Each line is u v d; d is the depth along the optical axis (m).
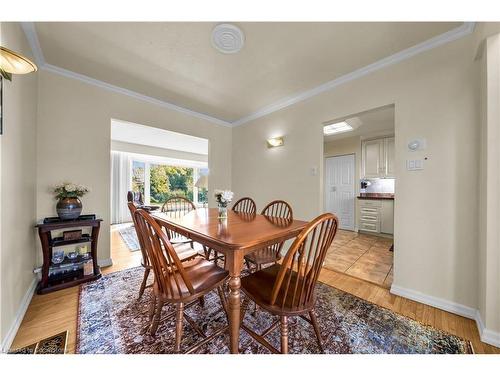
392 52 1.87
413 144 1.79
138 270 2.38
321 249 1.07
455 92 1.59
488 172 1.29
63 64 2.10
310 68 2.15
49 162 2.14
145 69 2.19
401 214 1.85
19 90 1.52
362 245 3.48
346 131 4.23
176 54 1.93
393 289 1.88
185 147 6.36
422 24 1.54
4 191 1.24
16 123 1.46
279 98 2.91
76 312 1.57
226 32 1.65
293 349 1.22
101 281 2.08
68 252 2.28
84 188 2.15
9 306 1.30
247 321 1.49
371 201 4.25
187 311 1.60
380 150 4.35
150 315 1.46
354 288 1.99
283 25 1.57
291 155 2.93
